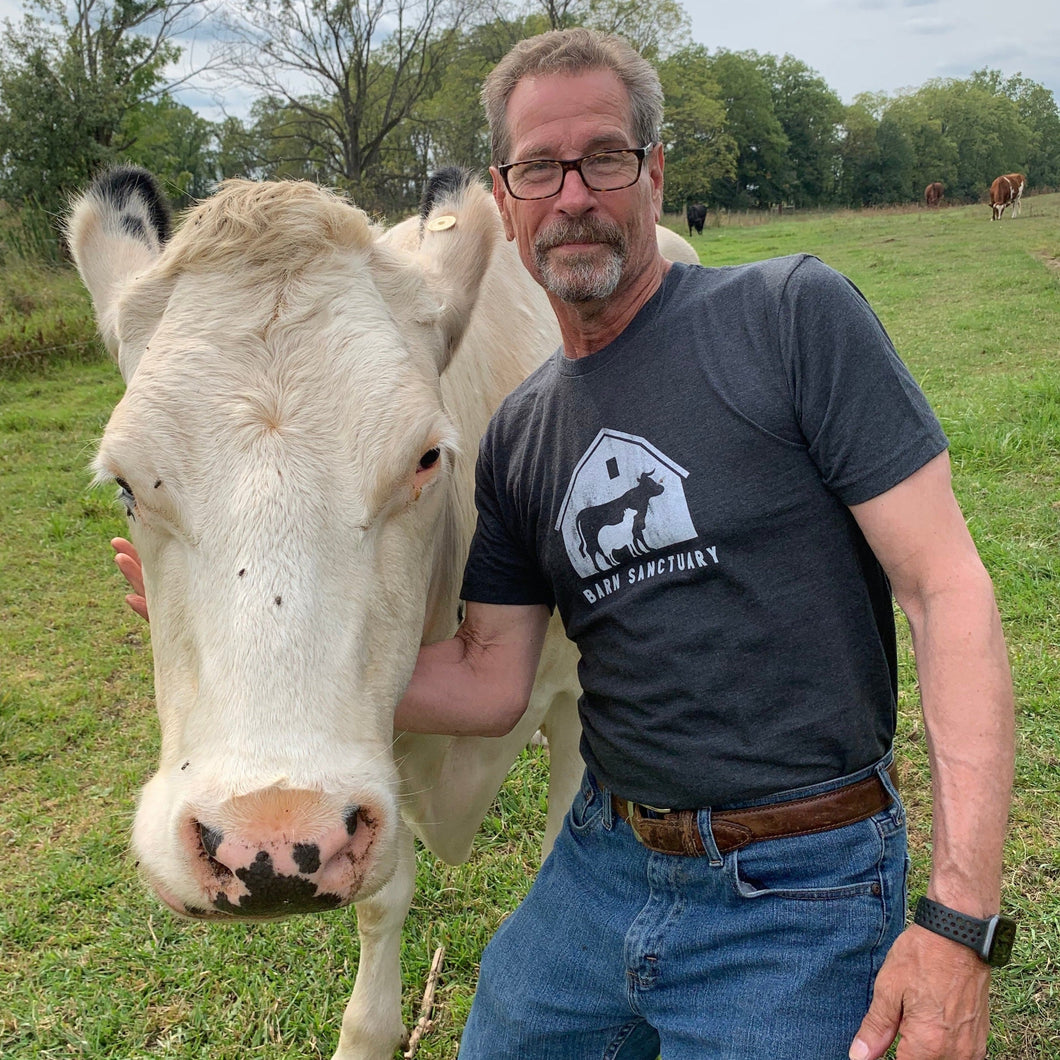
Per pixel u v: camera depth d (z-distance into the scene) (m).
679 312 1.72
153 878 1.50
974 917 1.37
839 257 19.42
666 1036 1.69
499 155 1.87
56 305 13.10
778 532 1.60
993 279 13.80
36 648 5.09
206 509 1.51
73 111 22.09
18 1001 2.90
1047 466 5.77
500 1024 1.94
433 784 2.58
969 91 94.12
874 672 1.65
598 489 1.72
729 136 53.97
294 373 1.62
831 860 1.58
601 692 1.79
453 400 2.41
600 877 1.85
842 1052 1.53
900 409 1.54
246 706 1.40
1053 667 3.90
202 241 1.76
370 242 1.87
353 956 3.01
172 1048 2.73
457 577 2.41
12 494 7.29
